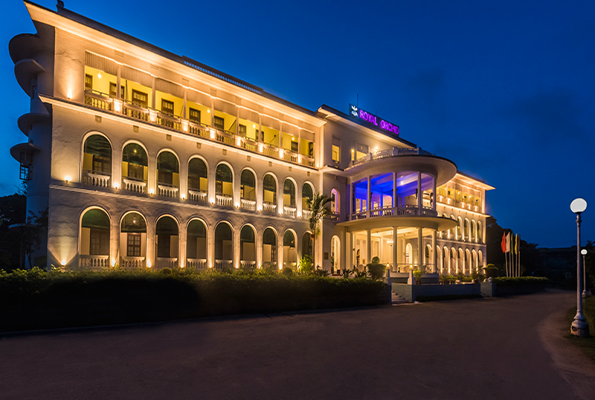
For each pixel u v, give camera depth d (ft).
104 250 64.75
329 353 28.73
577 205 42.39
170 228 72.79
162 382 20.66
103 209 63.87
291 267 93.76
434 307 68.33
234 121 93.04
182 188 75.36
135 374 21.90
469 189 166.09
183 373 22.38
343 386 20.99
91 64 65.87
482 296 97.81
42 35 63.21
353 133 113.39
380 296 69.67
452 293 90.33
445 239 144.66
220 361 25.32
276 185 93.97
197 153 78.84
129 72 70.44
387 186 114.93
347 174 107.86
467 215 161.79
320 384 21.20
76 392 18.80
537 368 26.30
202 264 76.13
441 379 22.98
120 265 64.64
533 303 84.02
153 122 72.43
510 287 114.42
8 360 24.22
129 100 74.84
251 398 18.71
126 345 29.19
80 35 64.23
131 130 69.46
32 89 69.62
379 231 110.22
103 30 66.95
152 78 73.31
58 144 60.13
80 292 37.24
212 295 46.01
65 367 22.90
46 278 35.70
